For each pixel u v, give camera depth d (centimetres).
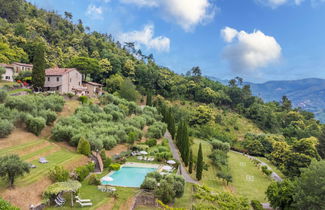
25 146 3042
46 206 2048
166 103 10062
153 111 7162
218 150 5322
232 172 4894
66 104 4909
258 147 6931
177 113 8781
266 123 10194
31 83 5525
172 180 2817
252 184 4341
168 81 11819
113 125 4600
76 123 4028
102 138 3888
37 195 2083
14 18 11550
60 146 3491
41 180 2295
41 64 5256
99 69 8706
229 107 12262
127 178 3216
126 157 4116
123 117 5391
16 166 1986
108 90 8706
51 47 10138
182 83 12688
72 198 2166
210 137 7431
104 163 3469
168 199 2567
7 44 7938
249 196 3725
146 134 5438
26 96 4144
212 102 11794
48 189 2094
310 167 2803
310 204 2577
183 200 2844
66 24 14675
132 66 11188
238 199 2814
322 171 2634
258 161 5866
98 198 2386
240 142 7912
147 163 3938
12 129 3152
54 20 14462
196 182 3734
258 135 7844
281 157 5153
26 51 8381
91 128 4153
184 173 4056
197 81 13412
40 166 2609
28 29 10725
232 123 9631
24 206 1892
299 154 4706
